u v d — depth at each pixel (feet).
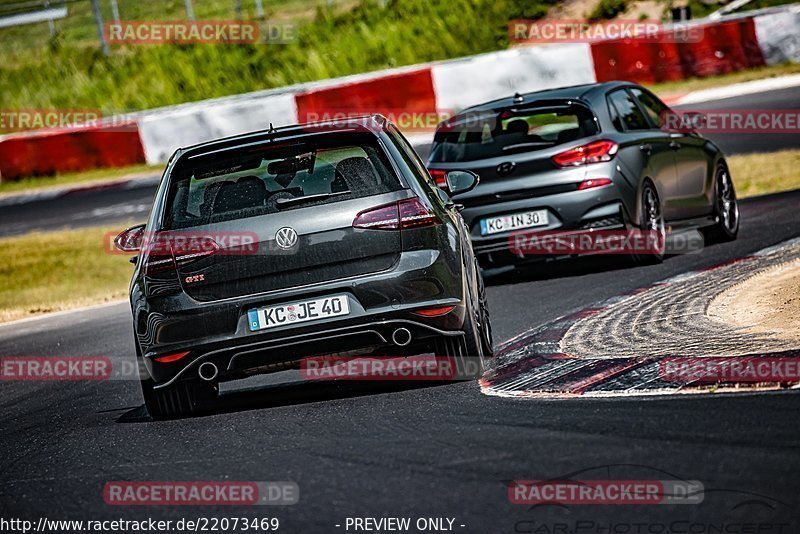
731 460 47.78
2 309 177.17
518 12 397.60
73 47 442.91
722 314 84.12
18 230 250.98
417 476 51.55
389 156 73.92
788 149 214.69
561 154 118.01
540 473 49.44
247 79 400.88
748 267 105.91
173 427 72.95
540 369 73.67
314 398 76.07
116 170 307.78
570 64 302.45
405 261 71.36
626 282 112.47
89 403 90.22
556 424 57.93
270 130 76.84
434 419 63.21
